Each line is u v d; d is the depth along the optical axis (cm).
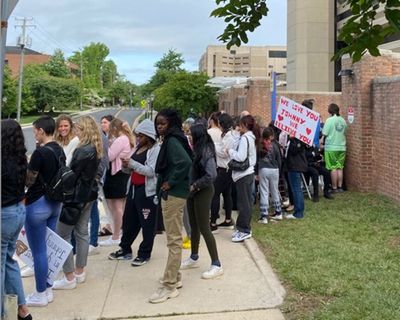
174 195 486
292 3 4556
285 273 541
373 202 936
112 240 705
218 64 10106
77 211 508
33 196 462
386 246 639
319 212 865
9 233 389
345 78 1122
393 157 943
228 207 802
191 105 2741
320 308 448
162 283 499
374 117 1028
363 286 493
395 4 278
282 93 2181
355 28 303
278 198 823
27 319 429
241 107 2162
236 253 650
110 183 682
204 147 536
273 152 804
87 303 489
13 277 414
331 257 595
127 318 453
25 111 6944
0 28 272
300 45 4428
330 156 1077
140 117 6775
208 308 468
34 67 8956
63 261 486
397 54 1041
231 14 358
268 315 448
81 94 8781
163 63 5291
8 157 383
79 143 525
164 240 726
